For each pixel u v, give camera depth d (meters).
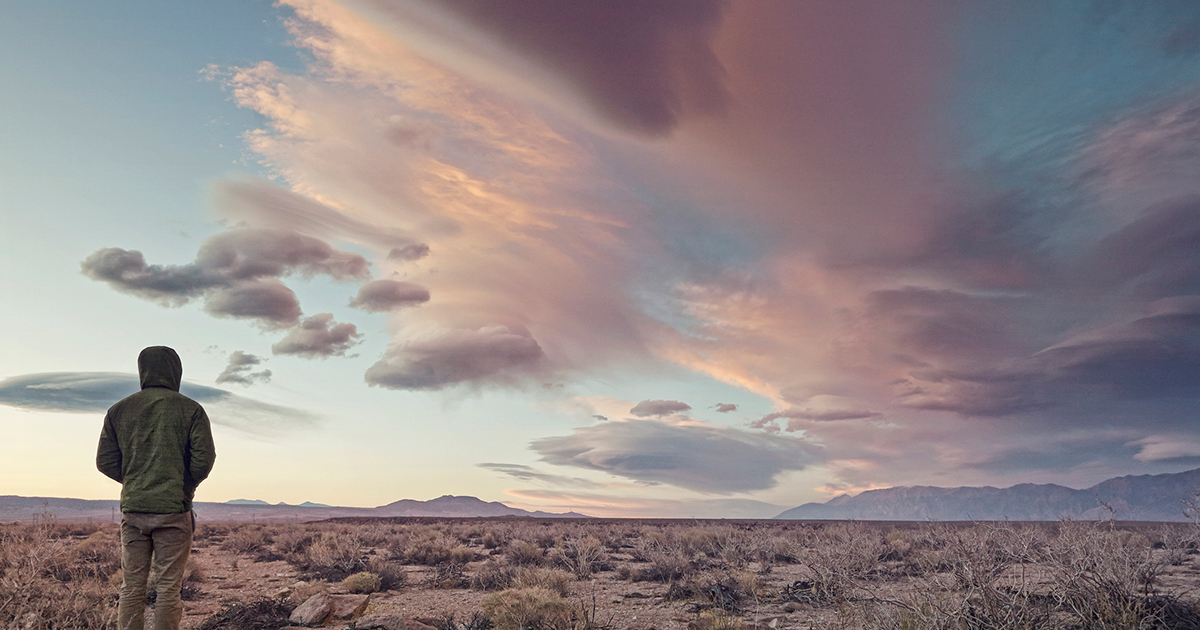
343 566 16.59
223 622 9.75
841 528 21.20
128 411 6.61
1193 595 8.20
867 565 13.23
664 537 24.73
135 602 6.29
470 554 20.62
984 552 8.59
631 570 15.89
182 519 6.54
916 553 15.84
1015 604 6.60
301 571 16.98
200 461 6.68
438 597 12.49
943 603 6.55
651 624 9.55
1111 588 6.93
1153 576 7.63
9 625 8.16
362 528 40.56
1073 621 6.79
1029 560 8.69
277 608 10.27
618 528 40.19
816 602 10.29
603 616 10.15
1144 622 6.25
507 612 8.84
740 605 10.77
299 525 45.19
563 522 56.00
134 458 6.45
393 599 12.28
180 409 6.72
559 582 13.12
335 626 9.55
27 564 10.91
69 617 8.42
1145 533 18.05
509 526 42.72
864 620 7.03
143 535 6.40
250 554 23.27
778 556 19.58
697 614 10.25
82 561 15.11
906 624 6.38
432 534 34.97
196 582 14.42
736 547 20.55
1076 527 8.87
